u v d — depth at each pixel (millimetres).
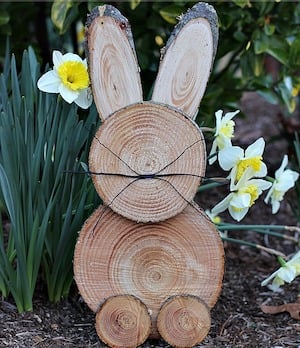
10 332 1572
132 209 1485
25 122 1575
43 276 1716
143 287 1531
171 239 1523
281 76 2121
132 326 1525
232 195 1601
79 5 2045
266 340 1626
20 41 2287
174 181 1480
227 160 1582
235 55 2203
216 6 1979
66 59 1556
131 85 1485
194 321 1528
